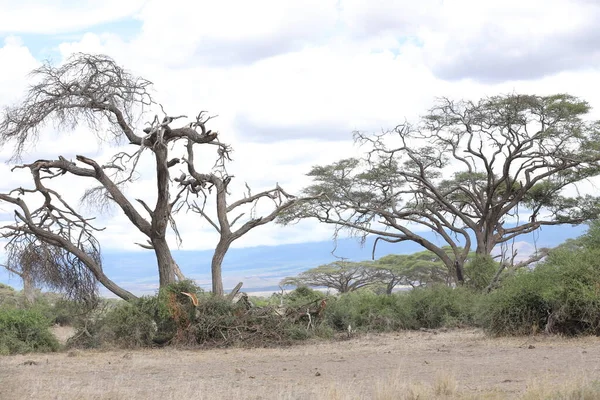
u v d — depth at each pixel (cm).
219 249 2662
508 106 4356
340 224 4797
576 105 4322
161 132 2495
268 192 2803
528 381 1073
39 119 2480
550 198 4959
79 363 1716
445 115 4547
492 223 4641
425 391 993
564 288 1875
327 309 2581
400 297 2866
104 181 2569
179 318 2178
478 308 2122
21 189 2500
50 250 2491
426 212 4769
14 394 1088
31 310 2200
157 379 1351
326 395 978
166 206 2567
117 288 2533
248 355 1872
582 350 1546
